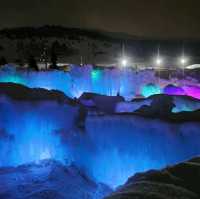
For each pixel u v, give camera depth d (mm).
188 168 2518
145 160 5062
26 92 5953
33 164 5316
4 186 4473
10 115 5570
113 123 5391
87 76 11695
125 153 5164
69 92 10617
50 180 4676
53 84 10391
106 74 12273
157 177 2404
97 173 5188
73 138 5508
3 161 5344
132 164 5105
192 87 12492
